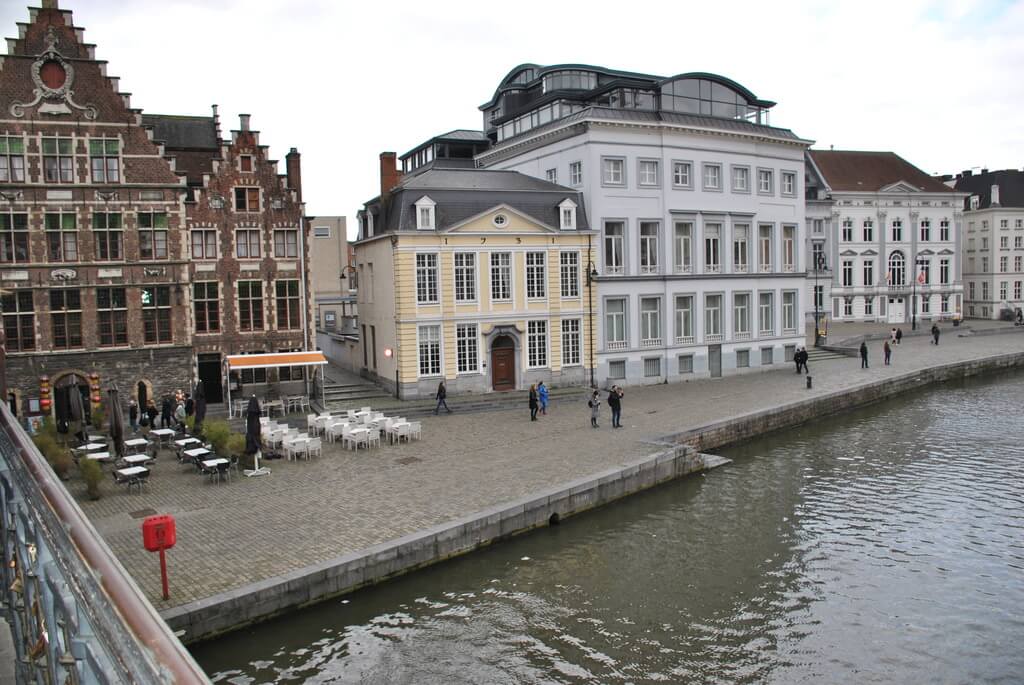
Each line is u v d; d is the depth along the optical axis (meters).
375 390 40.47
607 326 43.62
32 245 32.56
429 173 41.44
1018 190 92.19
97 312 33.81
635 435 30.88
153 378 34.84
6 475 7.92
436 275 38.53
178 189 34.72
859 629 16.95
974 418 39.22
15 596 7.36
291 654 15.48
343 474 25.19
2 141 32.00
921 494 26.39
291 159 37.25
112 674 3.86
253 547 18.47
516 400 38.28
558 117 46.56
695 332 46.81
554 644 16.19
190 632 15.10
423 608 17.64
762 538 22.36
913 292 72.94
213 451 27.19
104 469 25.91
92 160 33.38
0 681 7.77
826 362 54.97
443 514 21.00
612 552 21.23
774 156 50.34
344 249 66.50
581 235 41.66
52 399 33.22
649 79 55.94
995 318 90.75
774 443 34.44
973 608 17.89
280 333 37.28
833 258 77.56
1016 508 24.73
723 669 15.34
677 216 45.59
